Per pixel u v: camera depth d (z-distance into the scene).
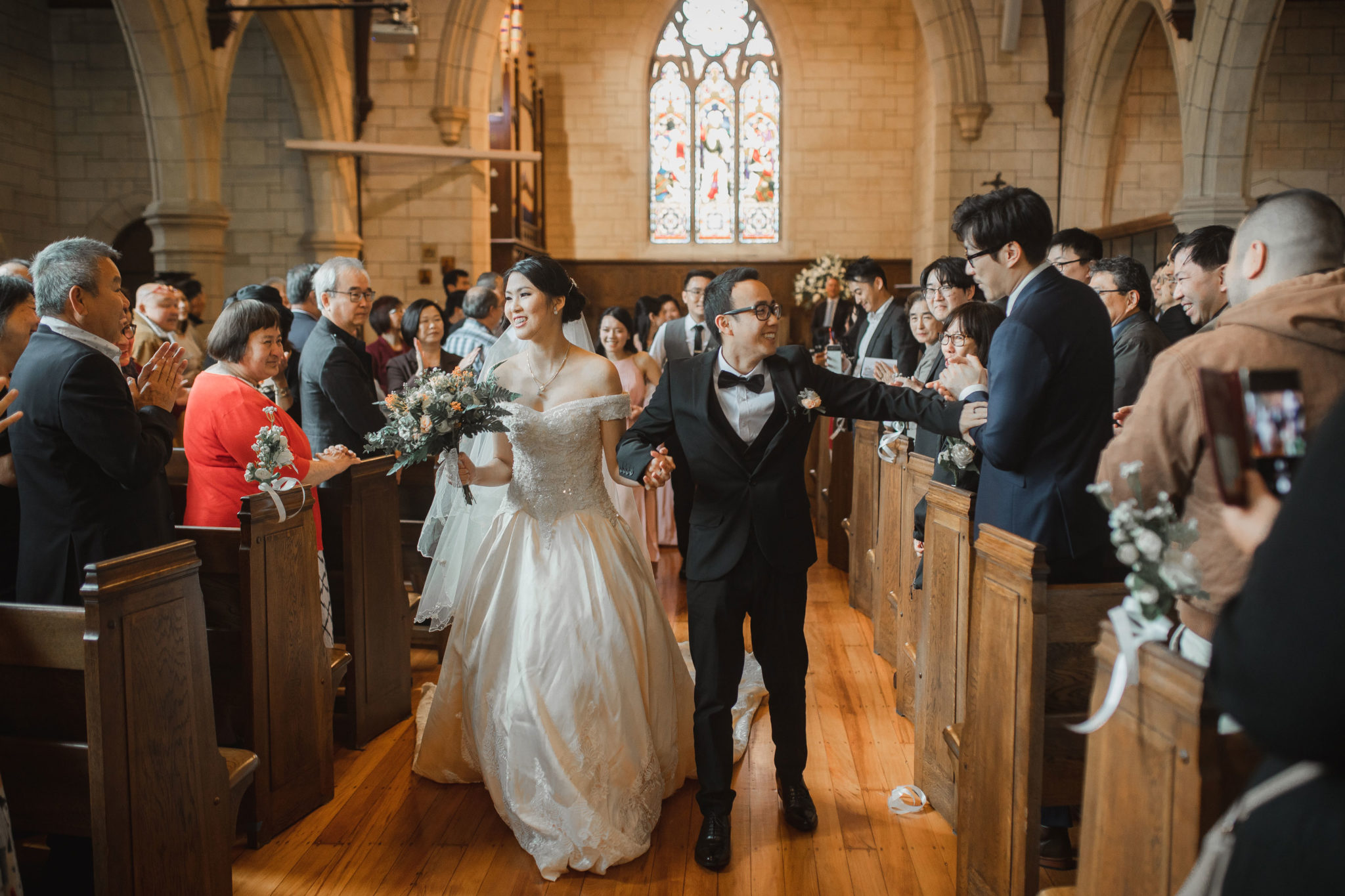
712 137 14.80
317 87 9.78
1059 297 2.38
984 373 2.77
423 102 10.35
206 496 3.06
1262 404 1.12
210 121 8.63
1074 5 9.95
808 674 4.34
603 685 2.77
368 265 10.55
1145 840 1.56
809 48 14.48
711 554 2.72
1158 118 9.89
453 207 10.48
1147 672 1.55
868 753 3.50
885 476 4.54
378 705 3.65
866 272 5.98
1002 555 2.25
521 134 12.45
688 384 2.75
